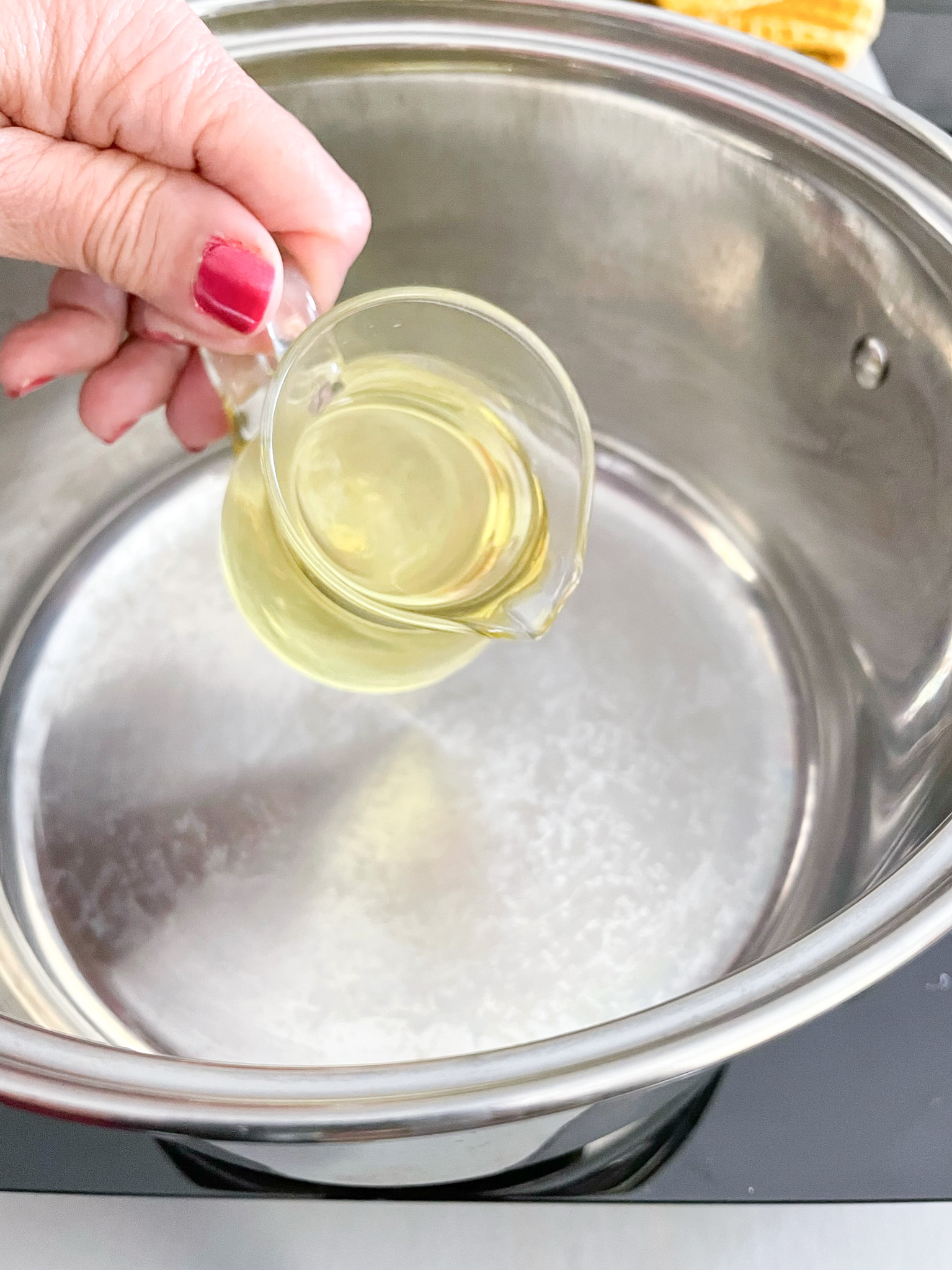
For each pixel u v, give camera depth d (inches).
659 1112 10.8
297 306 11.4
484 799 12.7
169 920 12.0
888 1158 10.7
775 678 13.8
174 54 10.7
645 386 14.3
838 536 13.4
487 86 12.1
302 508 10.7
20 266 12.3
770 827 12.8
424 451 11.3
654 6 13.1
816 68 11.8
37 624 13.6
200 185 11.0
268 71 11.9
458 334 11.3
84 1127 10.5
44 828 12.5
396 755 12.8
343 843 12.4
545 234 13.3
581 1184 10.5
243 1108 8.3
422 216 13.2
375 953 11.9
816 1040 11.0
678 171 12.4
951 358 11.5
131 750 12.9
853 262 11.9
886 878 9.3
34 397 13.0
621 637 13.7
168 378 12.7
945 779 10.7
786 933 12.1
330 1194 10.4
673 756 13.1
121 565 14.0
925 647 12.1
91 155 11.0
